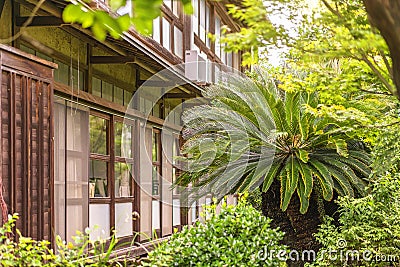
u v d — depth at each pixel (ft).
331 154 41.75
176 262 22.17
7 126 20.16
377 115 30.55
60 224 27.40
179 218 47.50
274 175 41.52
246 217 25.52
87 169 30.50
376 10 9.07
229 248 23.93
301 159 39.58
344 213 36.37
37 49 27.09
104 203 32.78
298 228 43.73
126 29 8.21
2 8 23.43
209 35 12.90
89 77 32.65
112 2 7.39
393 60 9.36
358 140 41.63
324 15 14.05
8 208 19.90
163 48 37.47
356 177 40.75
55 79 29.01
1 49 19.95
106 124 33.65
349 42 12.41
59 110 27.68
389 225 34.83
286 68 26.05
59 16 24.12
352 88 19.49
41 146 22.08
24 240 17.12
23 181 20.83
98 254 18.93
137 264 21.80
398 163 35.81
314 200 43.80
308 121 40.75
